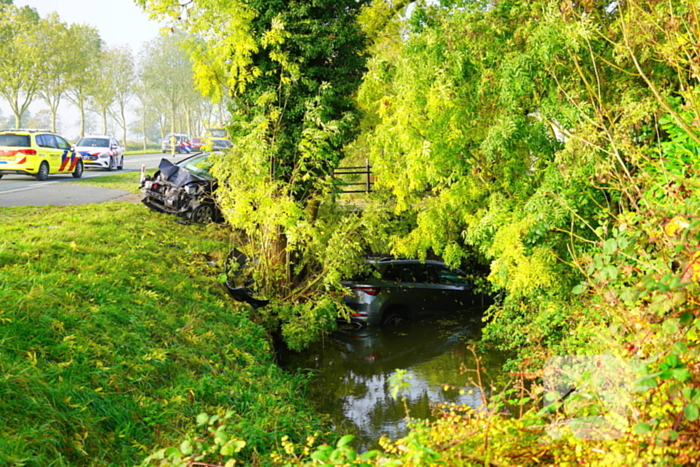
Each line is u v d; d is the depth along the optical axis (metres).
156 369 6.62
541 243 9.52
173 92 104.69
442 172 10.98
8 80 61.62
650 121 8.17
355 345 11.74
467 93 10.55
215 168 12.44
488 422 3.25
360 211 13.97
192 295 10.24
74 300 7.36
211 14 12.59
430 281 13.88
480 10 10.70
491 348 11.03
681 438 2.86
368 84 11.14
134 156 53.00
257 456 5.57
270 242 12.82
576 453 2.99
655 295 3.12
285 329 11.46
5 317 5.96
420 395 8.74
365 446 7.04
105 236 11.80
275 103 13.01
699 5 6.36
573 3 8.89
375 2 14.98
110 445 5.02
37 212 14.57
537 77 9.63
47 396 5.02
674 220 3.66
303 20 12.53
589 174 8.59
